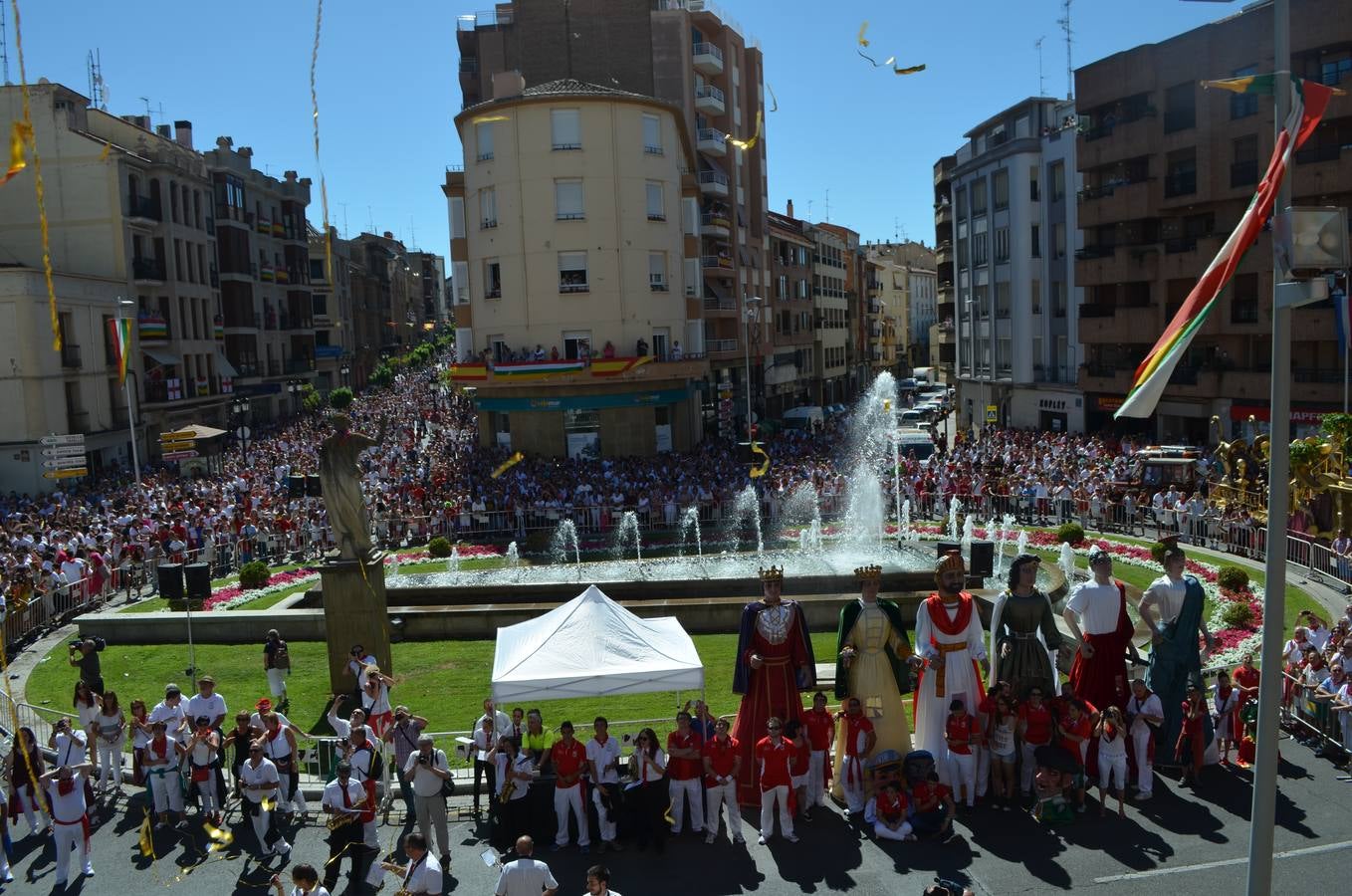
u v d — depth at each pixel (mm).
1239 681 13508
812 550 28547
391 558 31031
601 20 56500
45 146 50625
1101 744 11984
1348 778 12750
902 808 11703
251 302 68375
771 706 12469
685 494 34750
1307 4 37750
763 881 10953
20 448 43031
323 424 62656
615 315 47000
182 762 13297
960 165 64062
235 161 68562
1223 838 11312
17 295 42625
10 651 21984
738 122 65438
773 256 74812
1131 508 31266
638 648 12969
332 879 11312
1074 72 48781
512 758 12086
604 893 9031
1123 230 48188
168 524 30203
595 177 46250
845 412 84250
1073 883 10539
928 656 12336
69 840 11820
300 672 20234
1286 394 6836
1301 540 24781
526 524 34219
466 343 49938
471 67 63719
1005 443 44594
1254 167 40562
